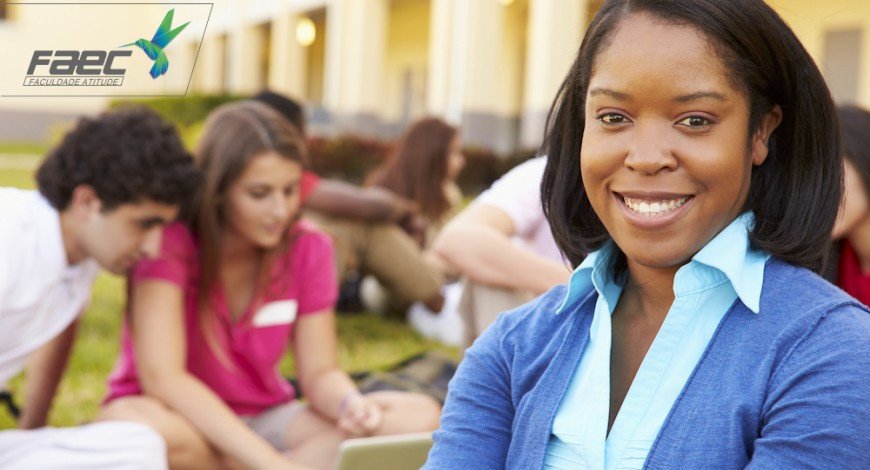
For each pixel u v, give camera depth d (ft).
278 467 7.29
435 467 3.62
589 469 3.19
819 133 3.20
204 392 7.48
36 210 6.64
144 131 6.76
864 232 6.97
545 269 7.89
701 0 3.01
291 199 7.91
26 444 6.75
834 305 2.96
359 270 15.10
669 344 3.12
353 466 6.38
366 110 42.27
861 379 2.82
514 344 3.61
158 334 7.48
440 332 14.93
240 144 7.59
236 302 8.00
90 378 12.02
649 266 3.19
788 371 2.91
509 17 38.52
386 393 8.48
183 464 7.40
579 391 3.33
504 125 36.94
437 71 36.09
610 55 3.10
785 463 2.84
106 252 6.79
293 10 43.47
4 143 45.78
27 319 6.66
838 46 26.66
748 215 3.21
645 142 3.06
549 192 3.77
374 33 42.32
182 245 7.68
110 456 6.79
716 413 2.96
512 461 3.44
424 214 15.96
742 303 3.07
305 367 8.36
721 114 3.01
